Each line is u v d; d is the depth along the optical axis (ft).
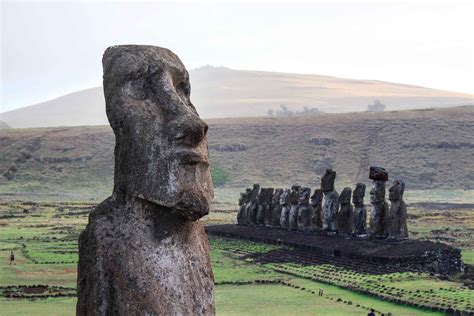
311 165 452.76
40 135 516.32
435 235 201.26
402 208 149.48
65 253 172.96
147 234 31.58
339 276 130.11
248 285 126.82
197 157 31.99
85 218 279.28
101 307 30.66
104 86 33.09
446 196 375.45
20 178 449.06
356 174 432.25
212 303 32.91
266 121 527.81
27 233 224.94
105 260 31.04
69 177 450.30
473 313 92.89
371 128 488.44
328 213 177.68
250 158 469.57
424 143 457.68
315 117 529.45
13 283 130.00
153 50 33.35
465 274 132.57
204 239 34.09
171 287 31.22
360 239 157.07
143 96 32.50
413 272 128.36
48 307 107.55
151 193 31.37
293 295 115.44
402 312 98.58
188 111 32.30
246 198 223.51
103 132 519.19
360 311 100.58
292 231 191.21
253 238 193.67
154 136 31.73
